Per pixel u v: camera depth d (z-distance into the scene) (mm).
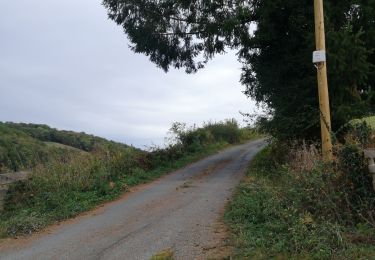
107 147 18875
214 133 31188
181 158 22766
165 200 12859
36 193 14258
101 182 15070
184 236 8859
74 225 11250
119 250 8430
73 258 8312
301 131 15242
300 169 9734
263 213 9188
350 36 14031
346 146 8680
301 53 15820
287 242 7395
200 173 18156
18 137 30016
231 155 24422
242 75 20469
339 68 13852
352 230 7480
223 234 8703
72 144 31891
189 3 20203
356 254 6508
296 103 15656
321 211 8227
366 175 8359
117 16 22125
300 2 15852
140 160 19234
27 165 16734
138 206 12477
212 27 19109
